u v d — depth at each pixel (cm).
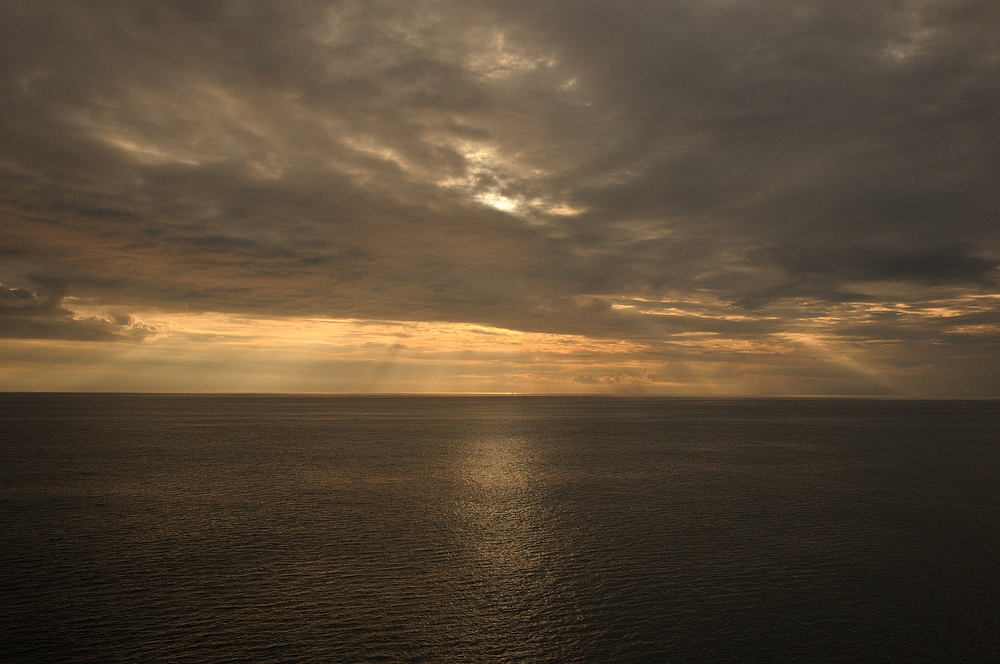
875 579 2220
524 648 1697
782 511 3300
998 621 1877
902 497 3697
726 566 2366
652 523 3027
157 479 4253
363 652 1666
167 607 1939
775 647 1709
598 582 2189
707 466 5138
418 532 2834
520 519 3105
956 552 2542
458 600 2016
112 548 2541
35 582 2144
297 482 4181
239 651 1661
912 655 1669
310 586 2128
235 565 2339
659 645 1717
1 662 1589
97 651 1655
